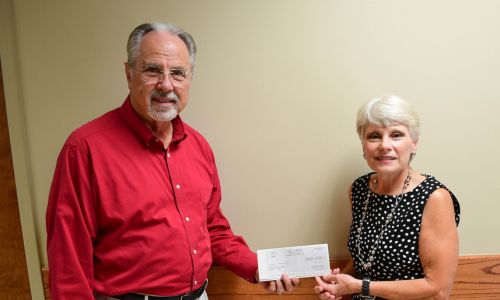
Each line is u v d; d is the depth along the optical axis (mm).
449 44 1417
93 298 1043
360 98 1448
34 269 1511
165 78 1085
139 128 1129
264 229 1527
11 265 1501
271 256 1256
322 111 1458
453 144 1463
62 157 1075
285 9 1414
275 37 1427
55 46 1423
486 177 1476
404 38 1418
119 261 1083
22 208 1480
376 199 1283
